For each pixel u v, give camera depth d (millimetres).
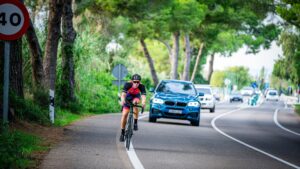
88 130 27359
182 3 70562
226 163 17969
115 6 55562
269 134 34188
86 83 48656
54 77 35812
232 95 115250
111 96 54781
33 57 32531
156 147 21500
